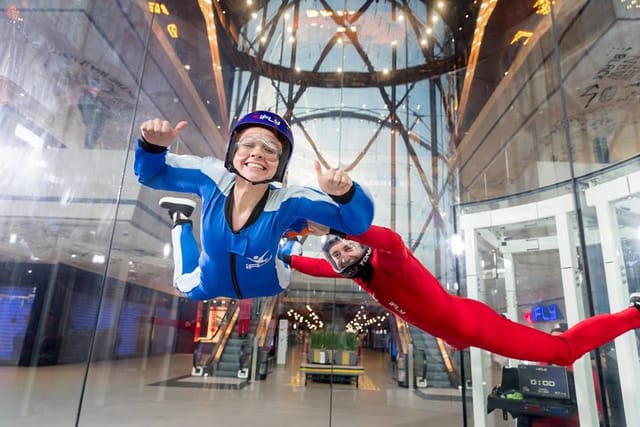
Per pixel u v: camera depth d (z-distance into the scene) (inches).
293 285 338.6
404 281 70.5
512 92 299.7
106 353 379.6
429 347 286.2
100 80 282.4
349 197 45.0
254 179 47.3
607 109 191.6
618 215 127.0
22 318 344.5
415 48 418.9
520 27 298.0
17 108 245.9
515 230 165.8
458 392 254.4
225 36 424.5
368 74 425.1
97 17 272.1
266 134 48.3
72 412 189.6
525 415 136.9
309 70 429.1
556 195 144.0
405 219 373.4
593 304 130.0
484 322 69.2
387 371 311.0
